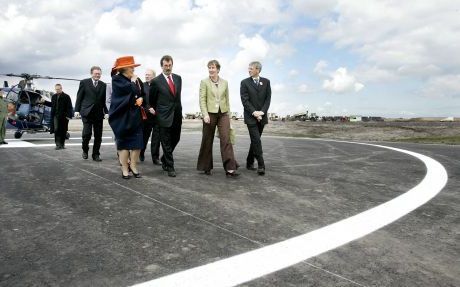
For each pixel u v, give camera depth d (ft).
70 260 7.84
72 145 32.48
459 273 7.52
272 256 8.18
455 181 17.26
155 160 21.66
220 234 9.58
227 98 17.97
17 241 8.89
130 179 16.66
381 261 8.02
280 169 20.35
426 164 22.82
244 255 8.21
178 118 18.01
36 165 20.16
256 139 18.51
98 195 13.51
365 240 9.27
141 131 16.88
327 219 11.05
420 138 50.90
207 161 18.19
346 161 24.00
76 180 16.19
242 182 16.49
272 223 10.58
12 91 44.98
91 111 22.18
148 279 7.01
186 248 8.59
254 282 6.94
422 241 9.30
